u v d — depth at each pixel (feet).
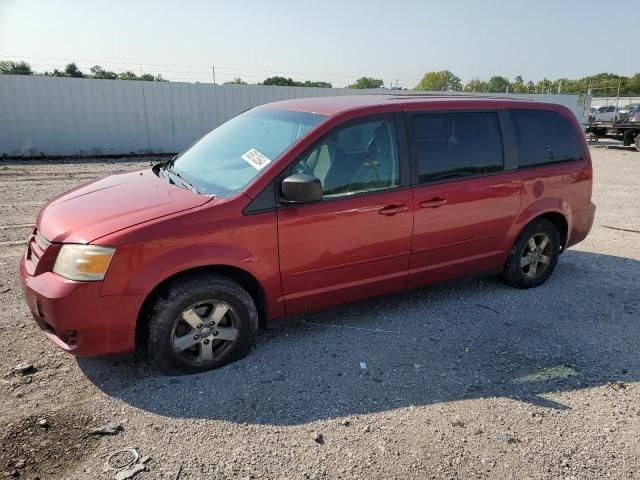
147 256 10.03
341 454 8.80
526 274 16.38
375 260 12.87
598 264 19.39
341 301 12.87
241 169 12.01
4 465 8.30
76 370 11.13
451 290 16.37
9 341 12.26
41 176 38.24
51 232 10.45
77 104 49.73
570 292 16.42
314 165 11.76
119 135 52.49
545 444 9.18
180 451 8.77
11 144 47.67
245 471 8.36
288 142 12.02
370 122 12.67
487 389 10.87
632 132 73.20
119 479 8.08
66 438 8.99
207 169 12.82
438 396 10.57
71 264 9.80
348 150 12.28
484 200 14.44
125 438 9.05
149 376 10.95
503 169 14.89
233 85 57.31
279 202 11.27
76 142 50.57
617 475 8.46
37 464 8.35
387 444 9.09
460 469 8.53
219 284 10.86
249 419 9.67
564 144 16.52
